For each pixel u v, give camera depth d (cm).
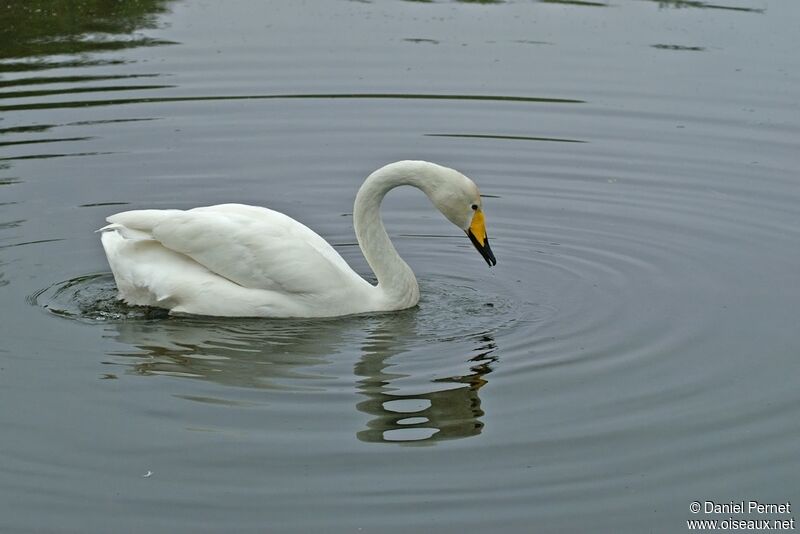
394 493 888
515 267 1361
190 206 1485
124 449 944
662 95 1797
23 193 1491
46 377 1064
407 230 1488
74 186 1519
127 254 1221
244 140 1670
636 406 1024
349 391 1044
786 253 1370
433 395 1039
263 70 1888
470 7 2181
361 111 1759
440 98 1795
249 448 945
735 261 1354
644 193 1541
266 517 856
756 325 1191
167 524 848
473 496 884
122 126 1683
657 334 1173
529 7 2183
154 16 2125
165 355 1116
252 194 1530
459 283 1325
